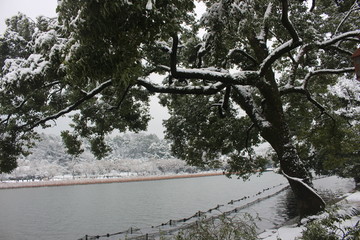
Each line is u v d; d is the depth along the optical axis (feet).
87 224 95.25
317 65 60.59
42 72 28.09
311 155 88.17
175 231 53.62
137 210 120.57
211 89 36.55
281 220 65.57
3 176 277.23
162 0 18.06
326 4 56.49
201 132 58.08
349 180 154.20
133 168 352.49
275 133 41.75
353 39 46.44
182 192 187.83
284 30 41.27
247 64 53.57
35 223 97.96
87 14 15.97
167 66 44.80
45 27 33.88
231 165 58.03
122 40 17.42
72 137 53.98
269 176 346.54
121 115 54.29
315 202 38.63
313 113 61.11
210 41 27.66
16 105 44.45
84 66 17.33
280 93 46.34
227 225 24.39
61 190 213.25
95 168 328.90
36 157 339.57
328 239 20.77
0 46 37.52
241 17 25.96
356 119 78.23
